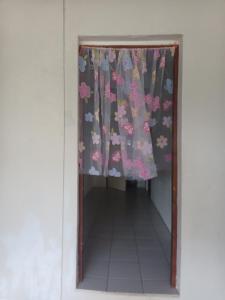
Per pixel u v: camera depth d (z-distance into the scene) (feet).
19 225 8.05
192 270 7.86
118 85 8.34
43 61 7.85
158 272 9.61
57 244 7.99
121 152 8.49
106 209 19.90
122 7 7.68
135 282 8.77
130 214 18.40
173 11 7.61
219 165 7.73
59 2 7.75
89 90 8.38
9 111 7.96
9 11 7.84
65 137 7.91
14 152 7.99
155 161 8.46
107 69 8.29
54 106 7.88
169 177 14.65
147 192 27.66
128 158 8.46
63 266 8.02
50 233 8.00
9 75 7.92
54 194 7.95
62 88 7.85
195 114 7.70
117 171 8.53
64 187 7.95
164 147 8.45
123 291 8.17
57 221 7.98
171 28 7.64
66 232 7.98
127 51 8.22
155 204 20.53
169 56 8.25
